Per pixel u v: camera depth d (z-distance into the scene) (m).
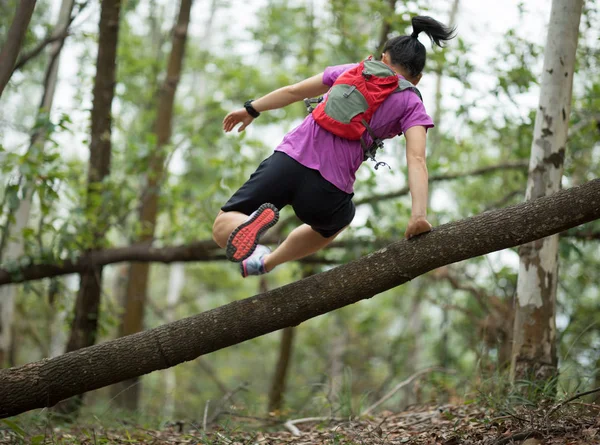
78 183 7.50
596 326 8.55
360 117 3.28
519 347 4.90
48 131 6.31
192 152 10.76
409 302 14.28
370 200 8.05
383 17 7.68
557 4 4.97
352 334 13.88
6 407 3.57
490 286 9.40
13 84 9.19
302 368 16.25
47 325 12.09
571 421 3.76
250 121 3.73
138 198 7.80
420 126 3.32
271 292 3.60
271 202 3.39
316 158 3.31
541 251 4.91
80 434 4.88
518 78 7.44
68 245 6.90
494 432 3.80
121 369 3.60
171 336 3.59
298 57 10.34
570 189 3.42
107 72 7.24
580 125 7.22
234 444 4.16
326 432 4.54
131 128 11.33
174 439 4.52
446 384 6.80
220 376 17.36
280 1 11.31
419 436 4.00
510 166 8.40
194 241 7.95
